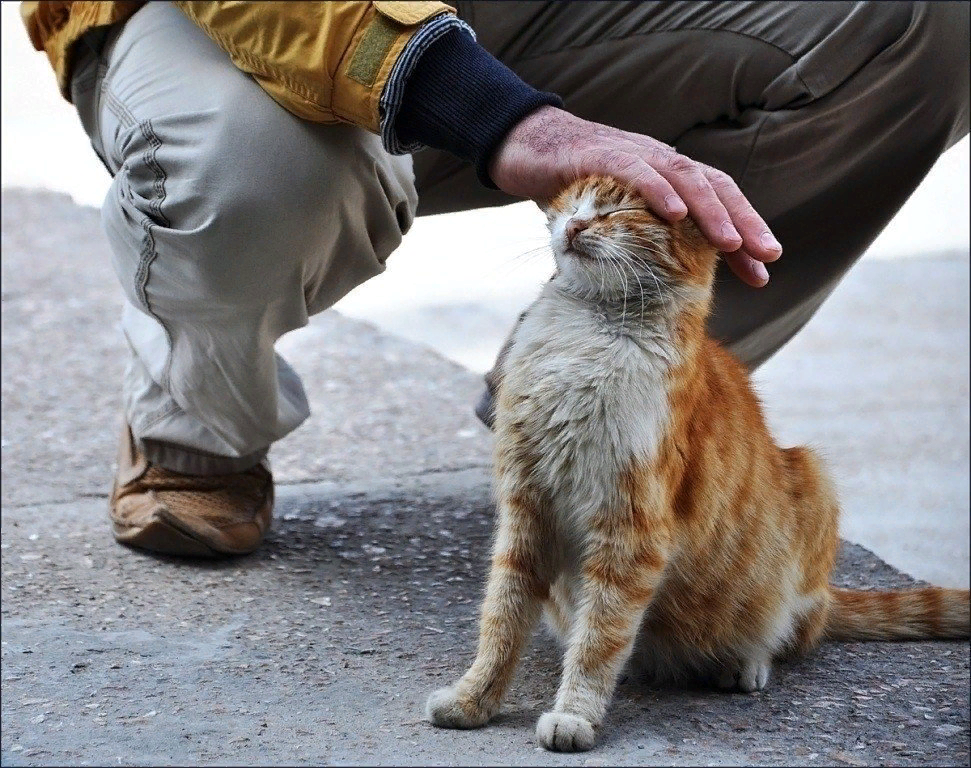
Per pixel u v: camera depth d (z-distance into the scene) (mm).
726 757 2365
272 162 2910
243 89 2949
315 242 3027
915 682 2805
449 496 4191
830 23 3287
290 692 2682
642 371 2508
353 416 5137
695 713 2611
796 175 3420
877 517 4672
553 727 2365
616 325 2568
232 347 3191
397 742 2402
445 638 3021
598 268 2553
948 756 2402
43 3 3332
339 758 2314
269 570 3496
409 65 2740
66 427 4965
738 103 3461
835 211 3543
